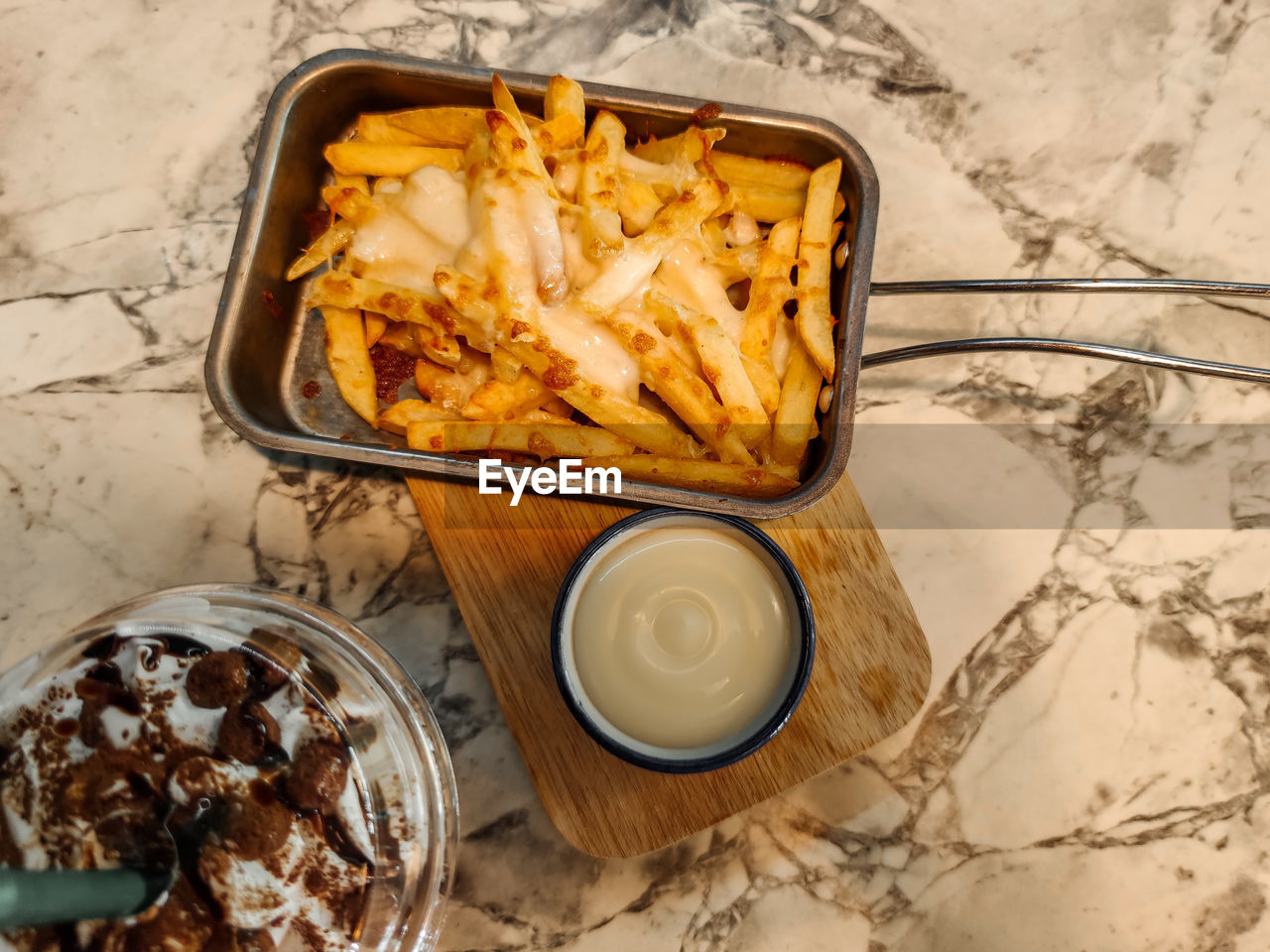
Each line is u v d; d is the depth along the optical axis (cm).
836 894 29
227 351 26
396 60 27
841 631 27
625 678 25
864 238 26
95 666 22
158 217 31
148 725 22
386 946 22
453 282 24
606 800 26
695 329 25
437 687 29
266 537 30
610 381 25
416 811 23
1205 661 30
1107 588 30
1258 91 32
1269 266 32
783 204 27
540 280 25
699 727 25
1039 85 33
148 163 31
